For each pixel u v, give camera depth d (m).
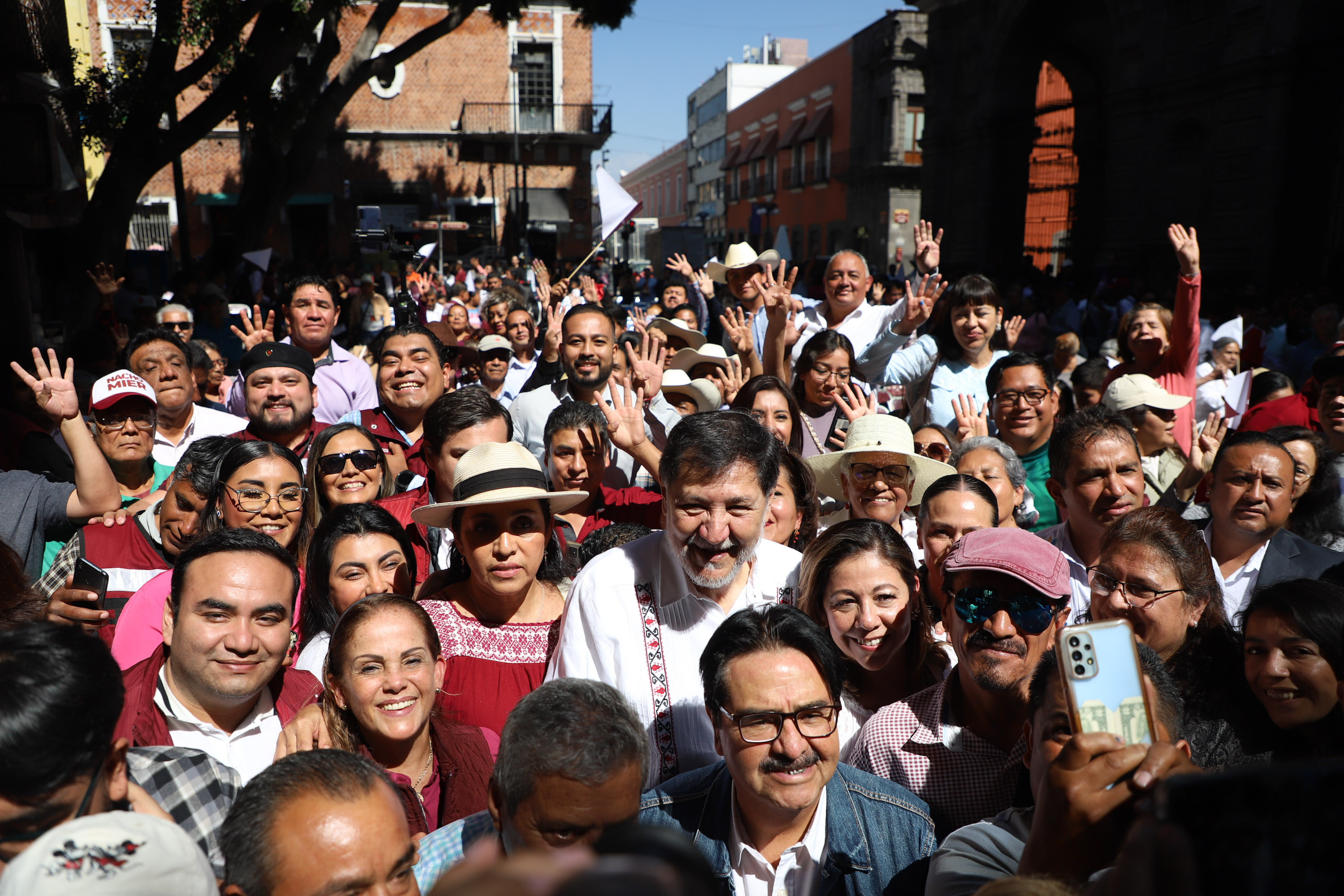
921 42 32.66
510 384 6.86
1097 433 3.29
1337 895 0.63
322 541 2.94
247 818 1.61
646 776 2.21
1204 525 3.53
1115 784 1.41
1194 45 15.45
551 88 29.91
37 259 11.35
